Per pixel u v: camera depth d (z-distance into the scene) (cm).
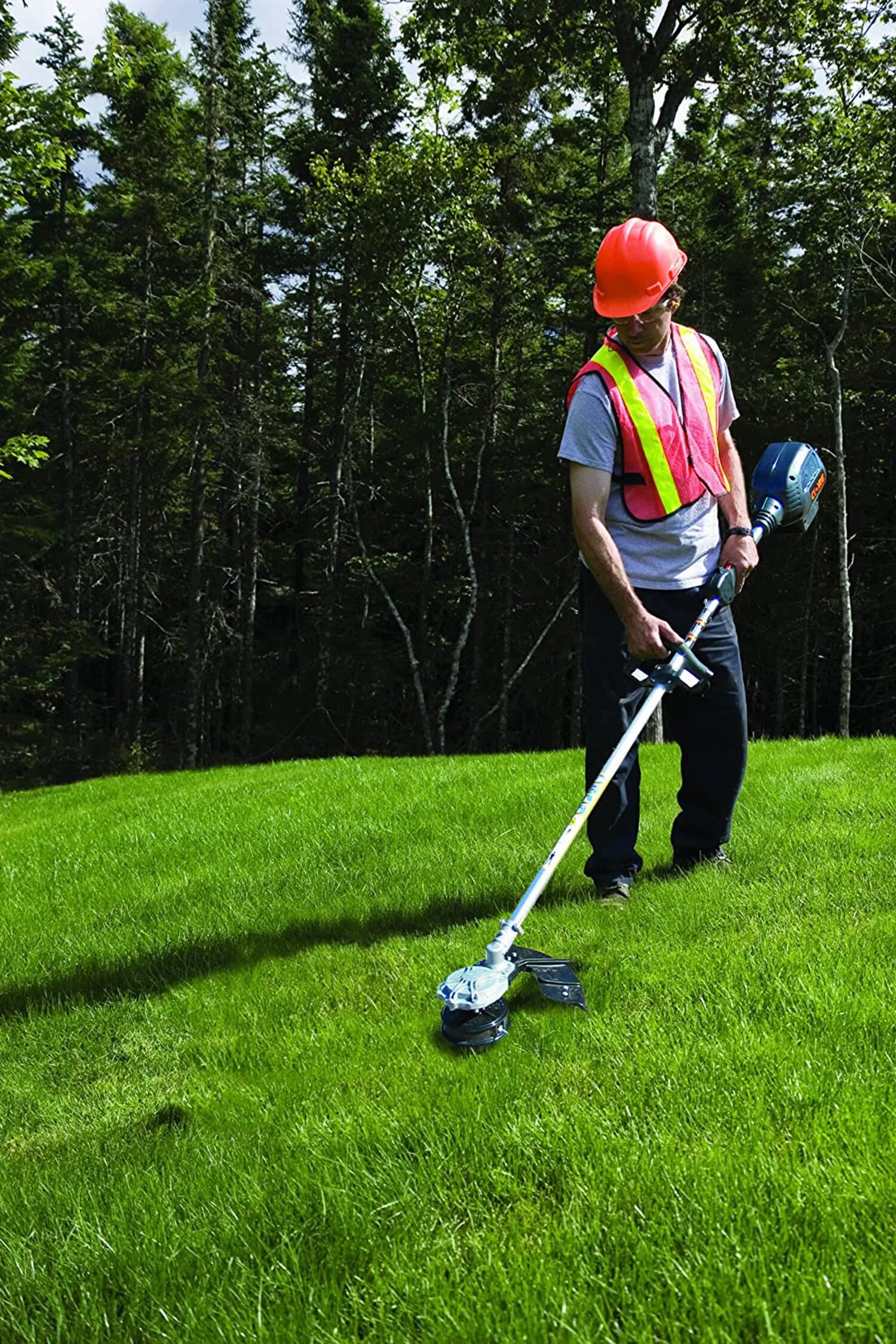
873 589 2622
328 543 2741
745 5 1380
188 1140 262
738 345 2280
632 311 356
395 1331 173
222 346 2658
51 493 2845
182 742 2834
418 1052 293
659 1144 212
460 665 3231
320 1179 218
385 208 2131
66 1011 388
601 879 403
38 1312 193
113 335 2564
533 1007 308
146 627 3175
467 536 2442
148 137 2427
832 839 443
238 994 377
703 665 358
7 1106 317
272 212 2805
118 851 659
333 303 2752
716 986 292
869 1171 191
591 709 398
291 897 495
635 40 1370
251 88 2770
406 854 539
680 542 381
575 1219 192
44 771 2819
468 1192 208
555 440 2697
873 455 2467
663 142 1458
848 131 1802
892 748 704
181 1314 185
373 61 2483
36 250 2483
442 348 2564
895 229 2020
